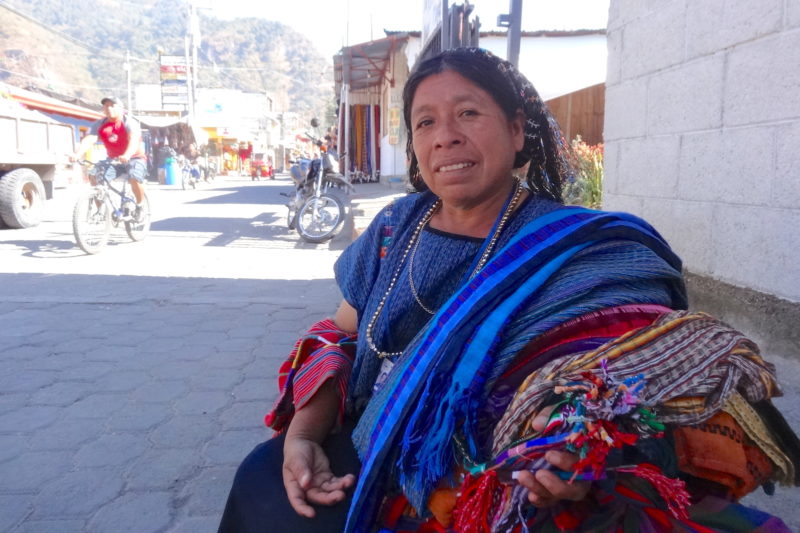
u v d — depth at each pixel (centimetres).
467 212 148
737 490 108
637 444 99
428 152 143
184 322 504
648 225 132
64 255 812
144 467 279
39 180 1136
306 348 169
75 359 416
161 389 366
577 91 954
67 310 537
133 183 884
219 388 368
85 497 256
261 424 321
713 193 356
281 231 1071
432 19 650
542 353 117
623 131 447
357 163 2227
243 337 465
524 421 108
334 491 137
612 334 112
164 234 1016
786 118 302
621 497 105
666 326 107
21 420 325
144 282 651
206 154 4228
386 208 169
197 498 256
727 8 337
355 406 156
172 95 5456
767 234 318
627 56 435
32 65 13400
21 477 271
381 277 154
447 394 119
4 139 1041
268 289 622
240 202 1795
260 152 5972
